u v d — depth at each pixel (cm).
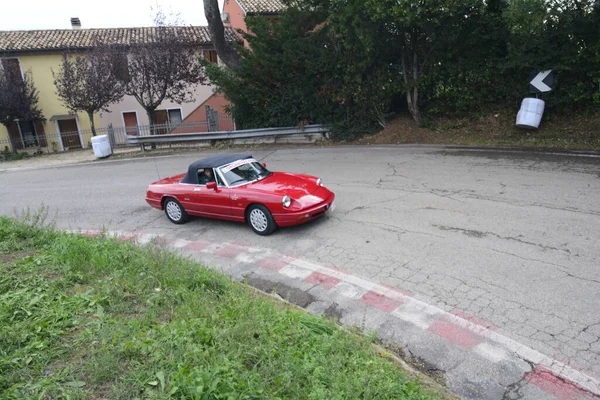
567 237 668
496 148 1287
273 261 699
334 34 1600
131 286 523
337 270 648
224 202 840
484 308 514
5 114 2419
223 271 676
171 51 2256
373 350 446
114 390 327
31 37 2748
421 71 1566
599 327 462
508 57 1391
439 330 484
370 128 1686
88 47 2606
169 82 2305
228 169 863
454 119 1579
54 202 1214
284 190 799
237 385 329
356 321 513
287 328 445
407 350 457
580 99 1326
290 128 1780
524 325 477
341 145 1644
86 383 343
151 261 605
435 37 1494
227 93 1839
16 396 320
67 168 1798
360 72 1599
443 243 697
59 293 506
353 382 352
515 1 1315
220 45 1953
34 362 370
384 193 986
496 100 1504
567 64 1295
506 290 546
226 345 385
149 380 342
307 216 771
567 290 532
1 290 512
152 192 955
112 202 1156
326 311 542
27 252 664
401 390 362
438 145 1423
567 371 407
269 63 1700
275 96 1784
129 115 2897
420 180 1056
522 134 1352
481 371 418
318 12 1686
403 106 1750
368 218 842
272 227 798
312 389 342
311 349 408
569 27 1282
